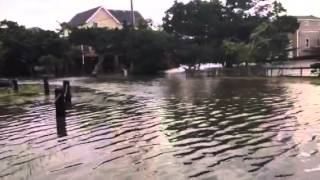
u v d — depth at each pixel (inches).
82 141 603.8
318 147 507.5
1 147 585.0
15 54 2701.8
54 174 450.9
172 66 2719.0
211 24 2834.6
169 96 1152.2
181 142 569.0
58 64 2706.7
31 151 555.8
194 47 2637.8
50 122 781.3
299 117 715.4
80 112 899.4
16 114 906.7
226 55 2491.4
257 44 2372.0
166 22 2974.9
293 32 2842.0
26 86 1706.4
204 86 1460.4
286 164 445.1
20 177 444.5
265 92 1149.1
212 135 603.5
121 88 1520.7
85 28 2891.2
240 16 2878.9
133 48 2699.3
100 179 428.5
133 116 809.5
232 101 971.3
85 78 2352.4
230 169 438.9
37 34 2770.7
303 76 1621.6
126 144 571.8
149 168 456.8
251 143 544.1
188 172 436.1
